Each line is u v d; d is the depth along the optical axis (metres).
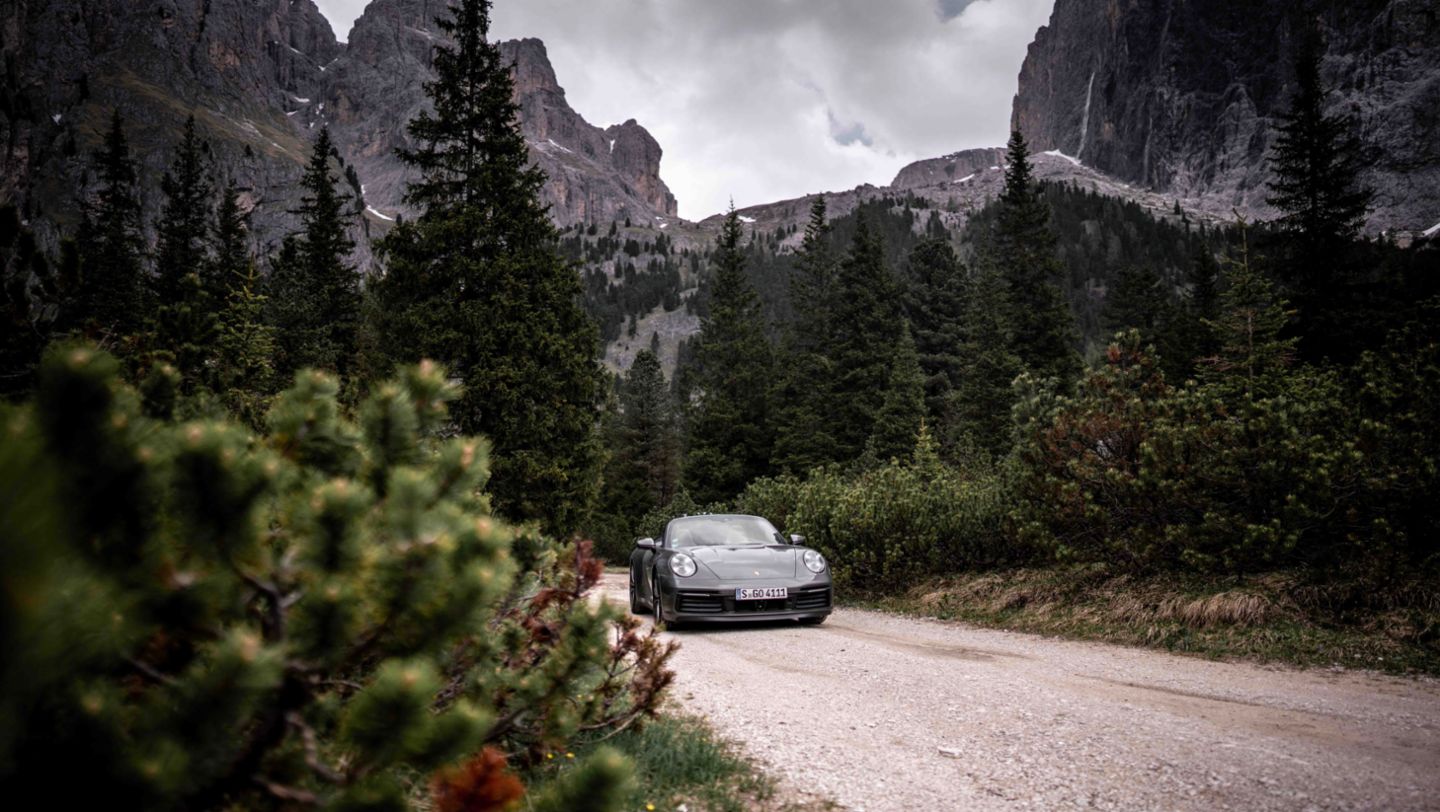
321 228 35.69
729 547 9.68
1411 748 4.05
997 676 6.17
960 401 37.25
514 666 3.12
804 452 41.50
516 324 19.98
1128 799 3.35
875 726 4.71
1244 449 7.82
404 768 2.15
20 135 149.38
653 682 3.47
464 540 1.82
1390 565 6.84
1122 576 9.31
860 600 12.21
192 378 5.43
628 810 3.19
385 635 1.71
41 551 0.64
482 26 23.53
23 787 1.02
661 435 58.66
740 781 3.71
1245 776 3.61
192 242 43.00
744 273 49.44
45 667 0.71
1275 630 7.07
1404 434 7.27
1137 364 10.01
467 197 22.70
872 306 42.41
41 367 1.30
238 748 1.42
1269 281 18.92
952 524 11.64
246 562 1.53
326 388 2.20
